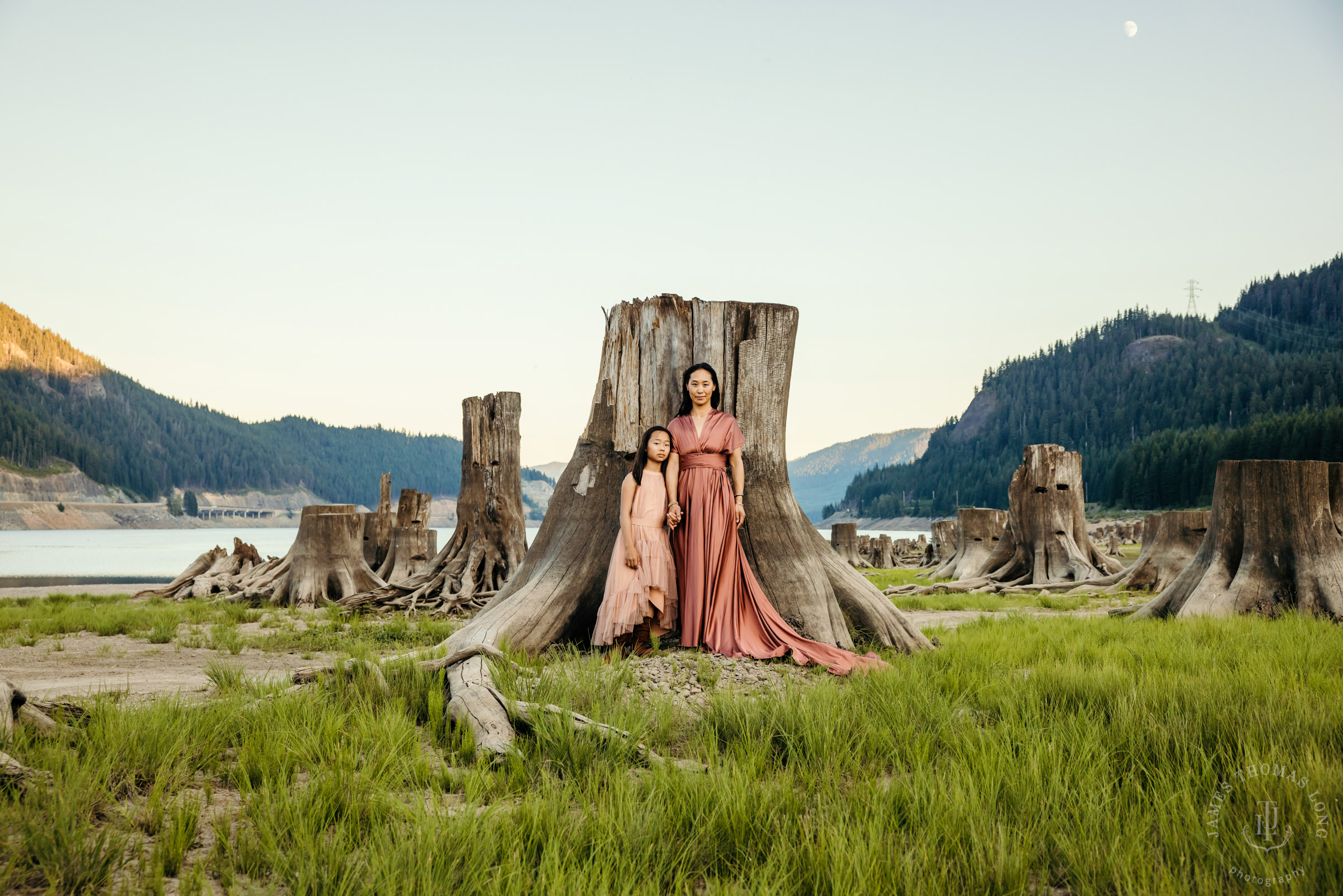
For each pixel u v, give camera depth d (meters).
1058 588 16.30
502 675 4.94
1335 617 9.10
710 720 4.21
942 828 2.79
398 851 2.46
